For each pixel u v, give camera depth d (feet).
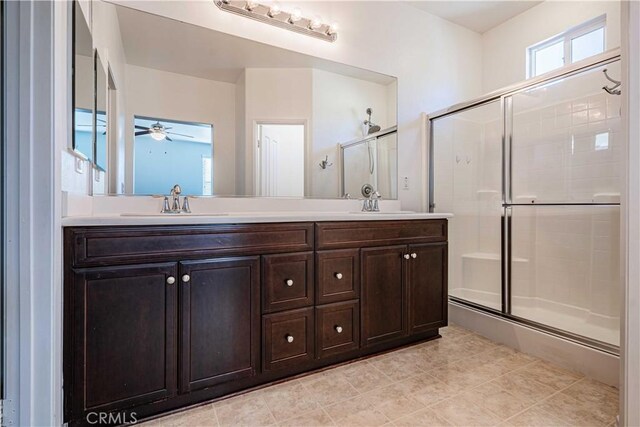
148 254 4.23
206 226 4.62
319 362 5.75
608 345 5.48
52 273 3.37
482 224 9.27
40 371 3.32
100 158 5.51
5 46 3.23
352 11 8.06
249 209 6.86
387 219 6.36
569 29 8.25
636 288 3.81
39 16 3.31
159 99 6.14
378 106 8.43
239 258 4.86
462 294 9.35
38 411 3.32
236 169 6.79
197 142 6.45
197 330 4.53
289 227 5.30
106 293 3.98
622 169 3.98
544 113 8.36
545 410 4.61
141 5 5.91
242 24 6.79
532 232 8.54
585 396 4.95
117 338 4.03
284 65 7.22
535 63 9.17
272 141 7.12
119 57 5.80
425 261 6.86
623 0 4.00
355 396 4.96
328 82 7.74
